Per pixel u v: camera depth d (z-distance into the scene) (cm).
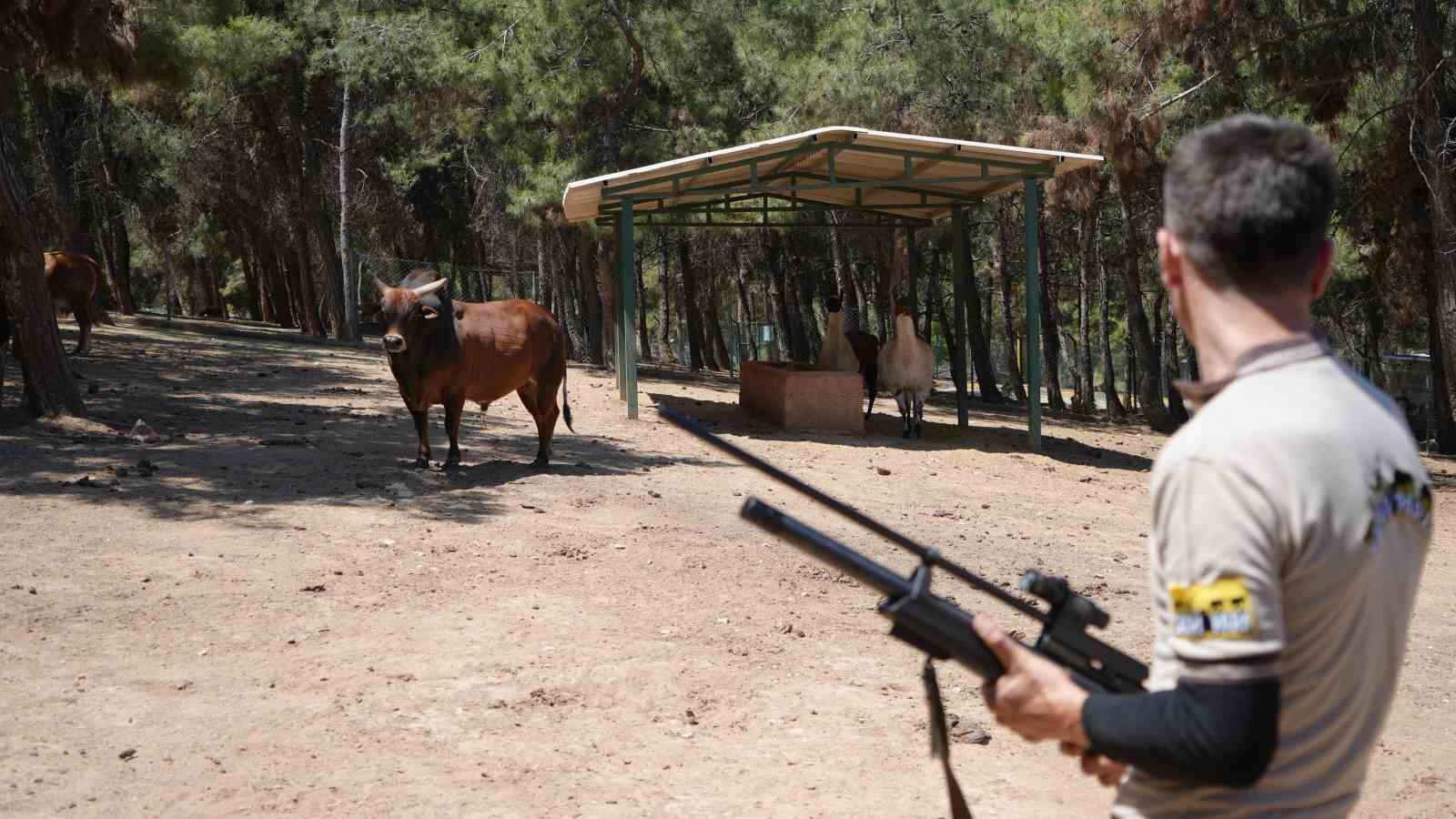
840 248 3669
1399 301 3066
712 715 629
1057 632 223
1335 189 194
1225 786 181
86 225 3972
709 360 4688
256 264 5950
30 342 1383
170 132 3631
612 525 1055
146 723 582
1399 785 574
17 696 606
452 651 707
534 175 2925
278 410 1698
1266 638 177
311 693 631
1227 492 181
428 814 494
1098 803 535
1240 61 1884
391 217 4216
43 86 2278
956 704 668
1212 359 199
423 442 1256
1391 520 186
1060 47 1905
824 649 752
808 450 1711
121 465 1195
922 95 2614
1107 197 3384
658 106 3145
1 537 899
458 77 2894
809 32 2888
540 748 575
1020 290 5369
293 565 870
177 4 1755
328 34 3400
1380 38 1850
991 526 1246
